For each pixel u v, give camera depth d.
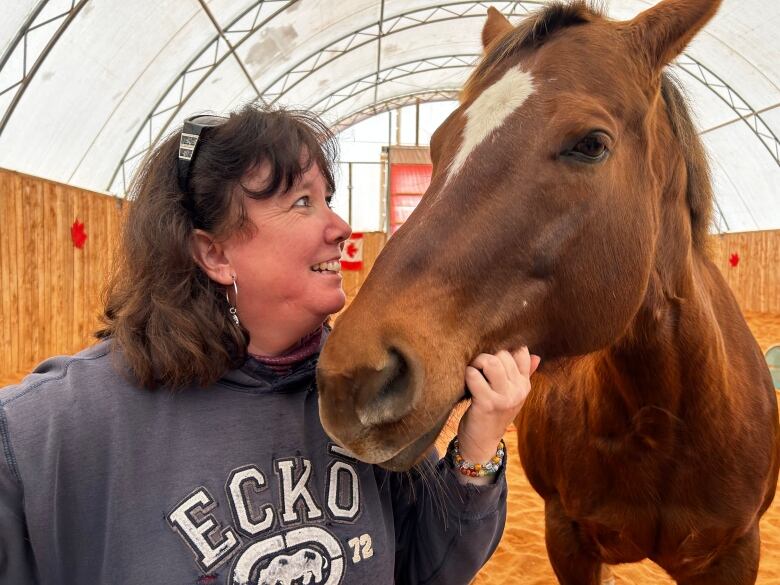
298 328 1.15
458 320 1.17
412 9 13.54
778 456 2.07
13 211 7.33
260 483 1.04
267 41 11.59
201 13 9.03
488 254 1.19
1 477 0.92
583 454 1.92
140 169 1.18
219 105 12.55
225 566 0.97
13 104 7.00
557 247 1.24
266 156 1.08
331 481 1.12
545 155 1.21
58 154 8.61
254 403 1.09
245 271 1.10
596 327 1.36
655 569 3.57
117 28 7.64
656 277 1.56
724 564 1.93
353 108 19.73
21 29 6.34
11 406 0.96
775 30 10.55
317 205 1.15
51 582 0.97
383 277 1.15
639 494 1.82
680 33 1.39
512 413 1.17
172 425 1.03
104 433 0.99
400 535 1.33
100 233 9.36
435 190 1.26
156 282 1.07
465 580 1.29
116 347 1.10
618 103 1.31
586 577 2.19
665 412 1.68
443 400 1.10
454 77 19.16
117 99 9.02
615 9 11.99
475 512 1.20
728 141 14.87
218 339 1.05
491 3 13.55
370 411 1.02
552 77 1.27
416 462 1.09
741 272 15.07
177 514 0.98
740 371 1.89
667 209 1.58
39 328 7.83
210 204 1.07
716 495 1.75
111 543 0.96
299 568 1.02
